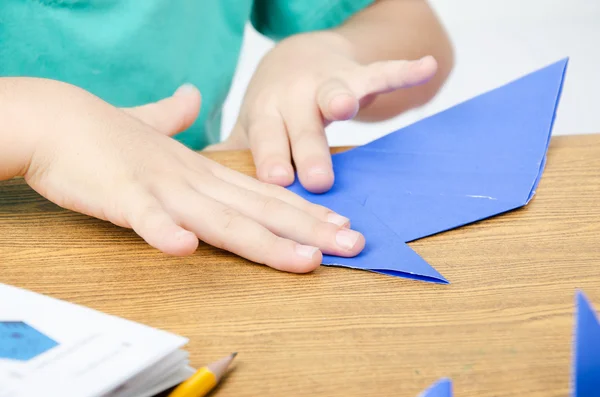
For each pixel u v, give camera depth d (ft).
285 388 1.52
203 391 1.50
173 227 1.72
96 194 1.81
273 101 2.13
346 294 1.66
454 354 1.55
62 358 1.49
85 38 2.48
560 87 2.00
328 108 2.01
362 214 1.83
